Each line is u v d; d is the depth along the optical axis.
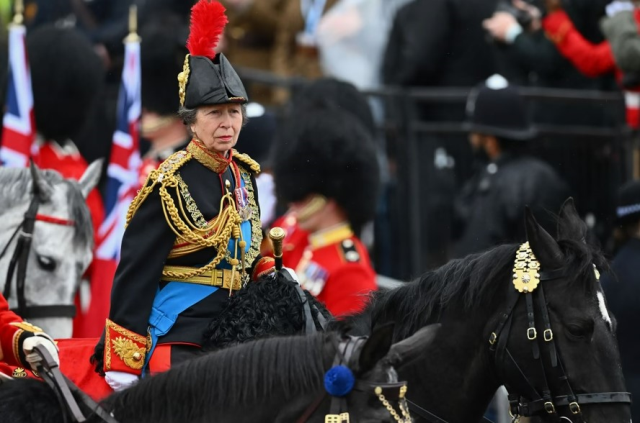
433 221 42.19
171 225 21.42
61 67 33.62
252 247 22.36
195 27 21.66
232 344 20.38
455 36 43.50
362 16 45.44
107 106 40.28
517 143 37.00
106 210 34.66
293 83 42.84
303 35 46.06
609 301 30.86
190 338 21.45
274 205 35.91
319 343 17.69
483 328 22.00
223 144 21.58
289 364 17.58
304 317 20.84
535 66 41.38
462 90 43.03
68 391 18.27
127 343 21.33
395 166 42.53
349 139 33.44
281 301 20.97
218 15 21.58
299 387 17.44
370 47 45.31
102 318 32.16
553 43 41.12
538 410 21.59
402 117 42.53
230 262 21.89
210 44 21.59
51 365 18.73
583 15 39.88
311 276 32.31
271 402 17.48
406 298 22.59
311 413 17.31
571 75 41.47
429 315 22.33
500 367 21.80
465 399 22.14
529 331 21.47
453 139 42.06
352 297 31.92
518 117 37.09
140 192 21.56
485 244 36.28
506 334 21.69
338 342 17.69
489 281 22.03
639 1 37.91
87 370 22.56
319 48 45.78
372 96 42.69
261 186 35.88
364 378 17.23
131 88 35.19
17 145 33.12
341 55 45.28
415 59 43.50
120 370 21.36
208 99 21.30
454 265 22.62
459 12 43.31
